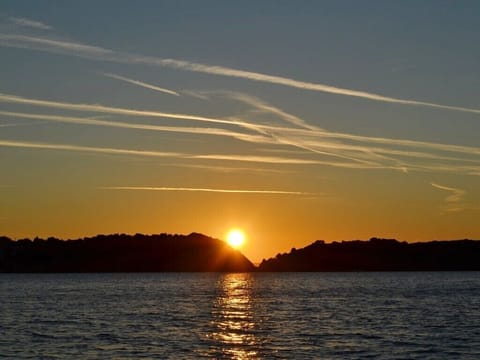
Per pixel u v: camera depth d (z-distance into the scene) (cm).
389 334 8388
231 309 12475
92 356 6744
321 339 7931
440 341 7731
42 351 7062
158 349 7169
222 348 7238
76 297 16850
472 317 10550
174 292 19362
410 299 15138
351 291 19125
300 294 17738
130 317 10838
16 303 14488
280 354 6850
